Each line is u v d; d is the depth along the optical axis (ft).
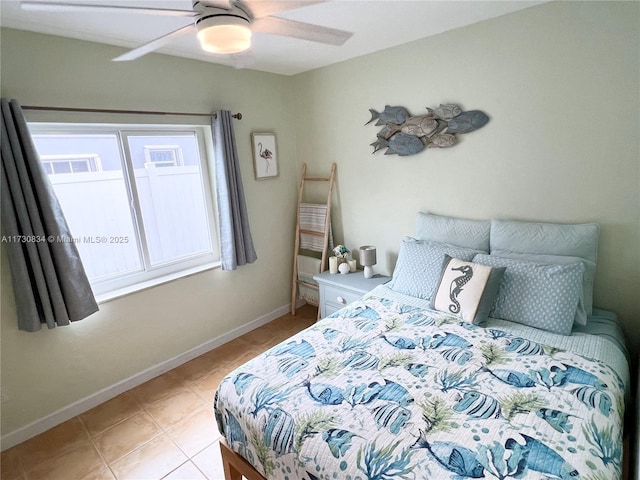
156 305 8.69
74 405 7.50
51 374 7.17
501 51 7.14
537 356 5.19
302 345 5.99
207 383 8.45
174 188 9.22
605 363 5.00
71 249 6.89
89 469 6.12
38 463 6.30
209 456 6.31
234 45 3.98
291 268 12.21
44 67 6.56
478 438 3.80
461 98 7.86
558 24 6.44
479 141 7.80
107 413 7.52
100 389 7.89
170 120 8.38
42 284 6.52
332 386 4.85
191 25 4.09
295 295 12.01
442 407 4.30
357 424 4.15
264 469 4.55
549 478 3.29
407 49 8.45
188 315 9.37
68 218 7.58
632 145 6.13
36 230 6.38
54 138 7.23
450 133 8.15
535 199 7.29
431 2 6.28
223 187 9.28
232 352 9.80
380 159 9.61
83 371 7.60
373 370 5.15
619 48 5.97
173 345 9.12
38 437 6.93
